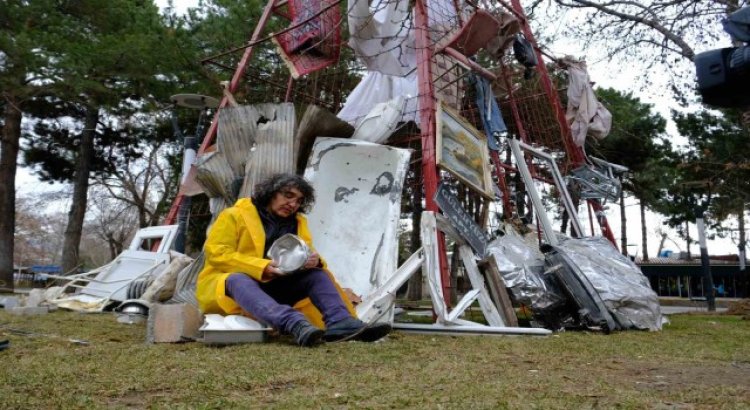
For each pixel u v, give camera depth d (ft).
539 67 25.93
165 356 8.09
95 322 14.82
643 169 58.70
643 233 99.86
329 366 7.39
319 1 23.48
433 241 14.05
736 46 6.40
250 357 8.02
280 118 15.93
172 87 41.81
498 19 20.63
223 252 10.14
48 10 41.86
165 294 16.19
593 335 13.84
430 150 17.54
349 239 14.76
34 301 20.68
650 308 16.19
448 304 15.72
